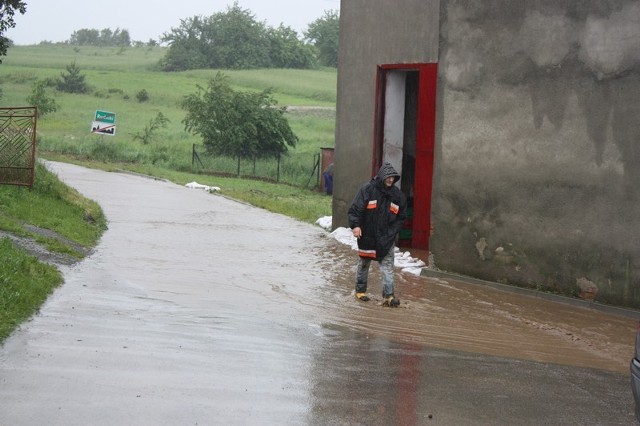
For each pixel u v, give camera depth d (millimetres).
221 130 42125
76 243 12656
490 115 11945
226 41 118812
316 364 7164
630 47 10148
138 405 5602
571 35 10836
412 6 14773
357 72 15984
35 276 9258
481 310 10305
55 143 41531
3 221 11914
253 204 21859
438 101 12711
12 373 6055
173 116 65812
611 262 10477
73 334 7375
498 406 6281
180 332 7922
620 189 10344
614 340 9086
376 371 7086
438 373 7172
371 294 10852
